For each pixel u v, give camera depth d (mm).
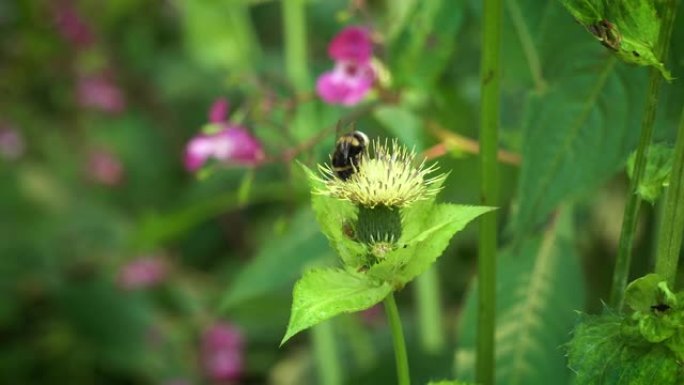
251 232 1273
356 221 434
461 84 744
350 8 683
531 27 558
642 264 658
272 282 695
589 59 529
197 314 1211
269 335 1163
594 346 417
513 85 563
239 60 833
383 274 426
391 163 436
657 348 411
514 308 584
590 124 527
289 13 768
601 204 786
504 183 680
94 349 1219
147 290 1240
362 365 859
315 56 1136
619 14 412
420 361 771
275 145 672
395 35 614
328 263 732
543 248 590
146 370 1194
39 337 1234
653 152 432
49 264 1275
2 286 1246
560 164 526
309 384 998
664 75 412
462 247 1029
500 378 578
